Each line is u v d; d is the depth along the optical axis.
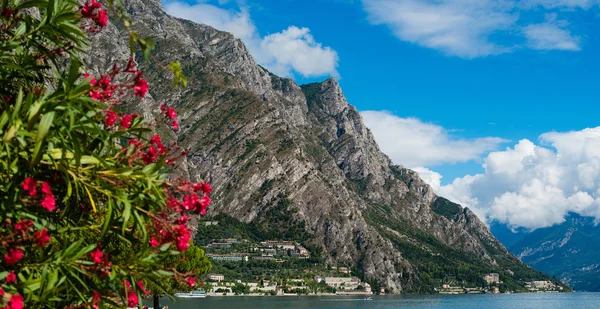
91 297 10.01
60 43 10.11
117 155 10.14
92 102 9.11
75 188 9.74
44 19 9.84
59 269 9.05
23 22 10.04
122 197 9.43
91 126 9.36
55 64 9.84
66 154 9.16
